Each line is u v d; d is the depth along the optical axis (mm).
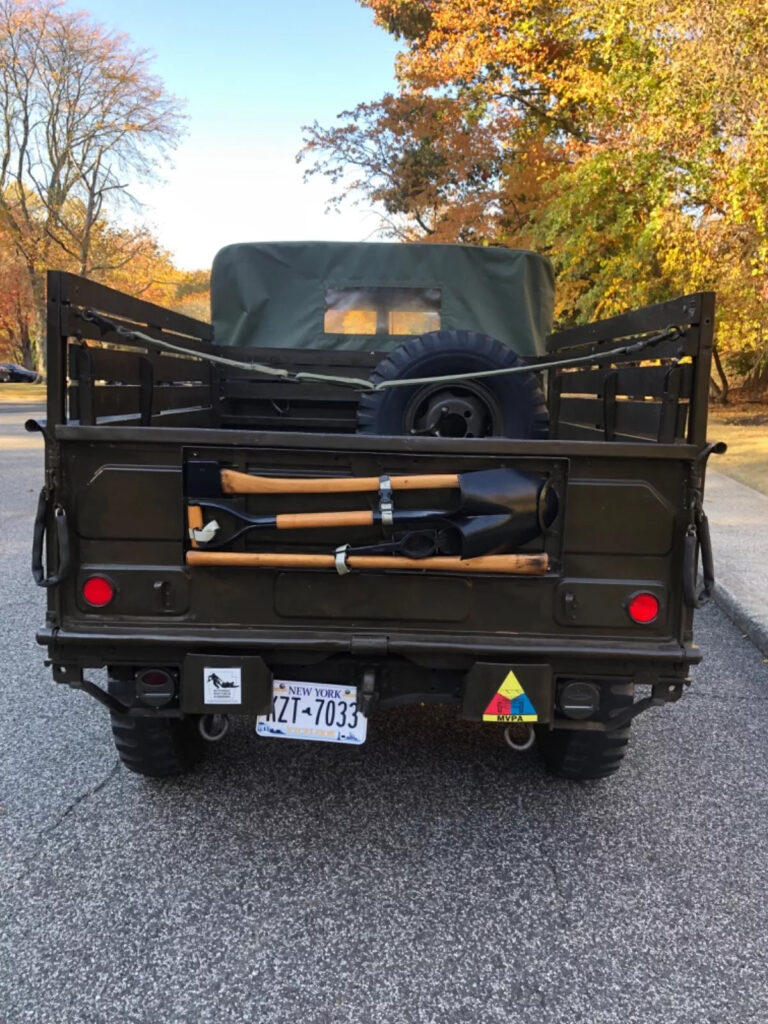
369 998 2223
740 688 4617
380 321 5117
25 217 37688
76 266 38656
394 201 27344
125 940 2428
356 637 2648
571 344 4695
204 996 2221
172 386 4121
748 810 3256
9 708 4078
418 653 2646
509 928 2521
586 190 15648
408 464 2623
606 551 2631
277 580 2672
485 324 5094
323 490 2604
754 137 10180
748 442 15547
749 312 16516
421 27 24281
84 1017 2139
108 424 3045
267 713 2670
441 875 2781
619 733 3150
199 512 2621
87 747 3666
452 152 24516
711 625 5781
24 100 36375
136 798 3238
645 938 2484
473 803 3260
